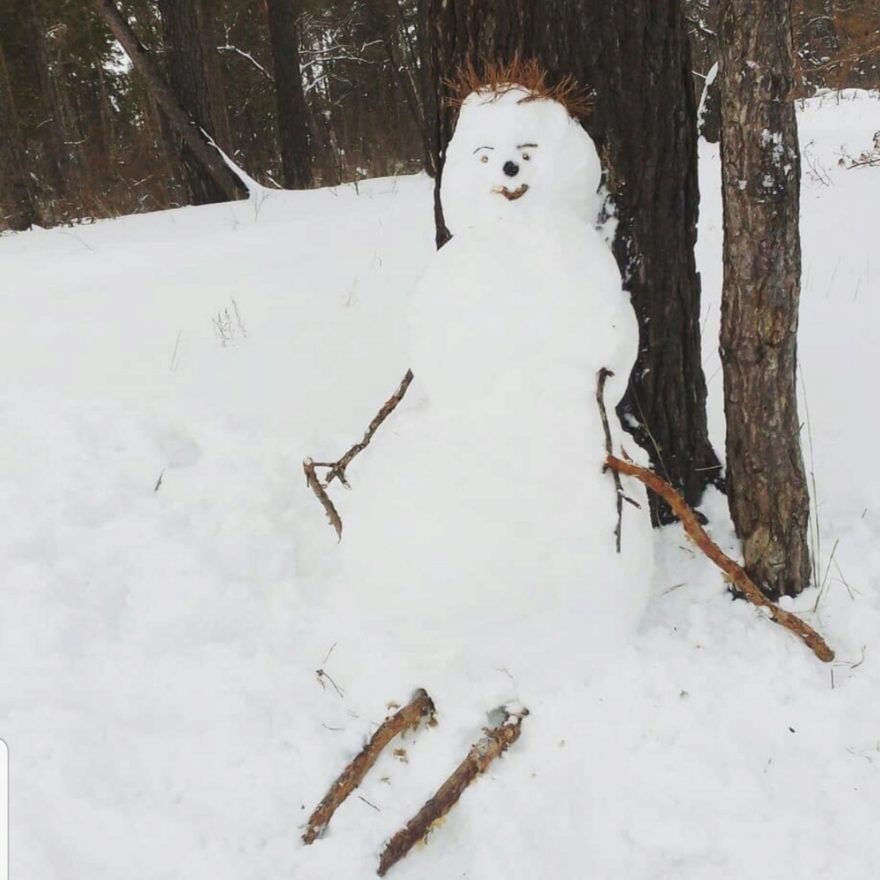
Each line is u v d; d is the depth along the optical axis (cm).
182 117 874
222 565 295
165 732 243
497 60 243
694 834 209
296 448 344
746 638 248
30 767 228
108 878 209
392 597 229
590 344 211
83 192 1186
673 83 249
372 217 700
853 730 225
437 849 218
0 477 325
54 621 268
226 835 218
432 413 229
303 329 467
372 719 241
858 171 733
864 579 263
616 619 232
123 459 338
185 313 504
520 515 214
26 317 514
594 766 223
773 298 229
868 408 351
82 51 1595
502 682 234
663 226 258
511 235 212
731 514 264
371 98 1866
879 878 197
